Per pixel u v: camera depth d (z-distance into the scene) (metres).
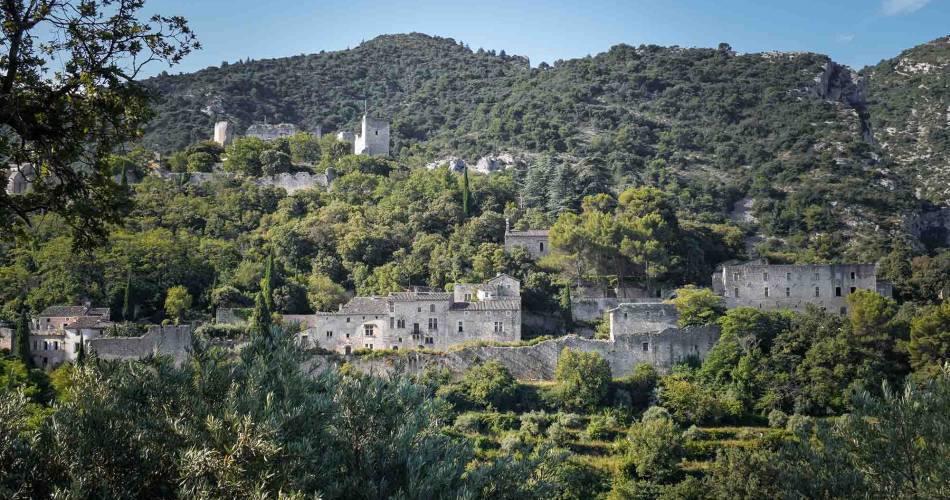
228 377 45.12
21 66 35.22
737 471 92.06
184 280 176.62
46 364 146.25
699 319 153.50
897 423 50.88
